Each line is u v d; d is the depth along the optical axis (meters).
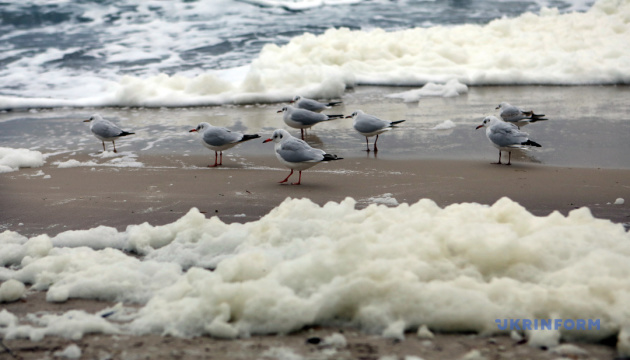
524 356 3.71
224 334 4.01
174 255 5.65
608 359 3.69
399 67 17.72
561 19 20.56
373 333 4.05
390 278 4.29
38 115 14.32
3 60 19.08
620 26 19.61
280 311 4.10
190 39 21.50
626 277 4.33
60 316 4.37
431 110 13.76
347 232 5.27
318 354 3.75
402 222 5.37
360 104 14.58
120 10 24.98
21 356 3.81
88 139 12.02
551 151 10.23
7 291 4.77
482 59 18.20
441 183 8.52
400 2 27.42
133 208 7.57
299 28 22.84
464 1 27.30
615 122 12.02
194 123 13.20
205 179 8.97
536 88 16.08
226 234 5.82
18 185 8.71
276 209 6.39
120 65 18.64
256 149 11.02
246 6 25.94
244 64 18.56
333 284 4.29
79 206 7.66
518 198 7.73
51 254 5.69
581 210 5.59
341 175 9.10
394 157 10.16
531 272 4.58
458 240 4.77
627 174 8.78
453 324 4.05
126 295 4.79
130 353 3.81
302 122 11.51
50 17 24.05
